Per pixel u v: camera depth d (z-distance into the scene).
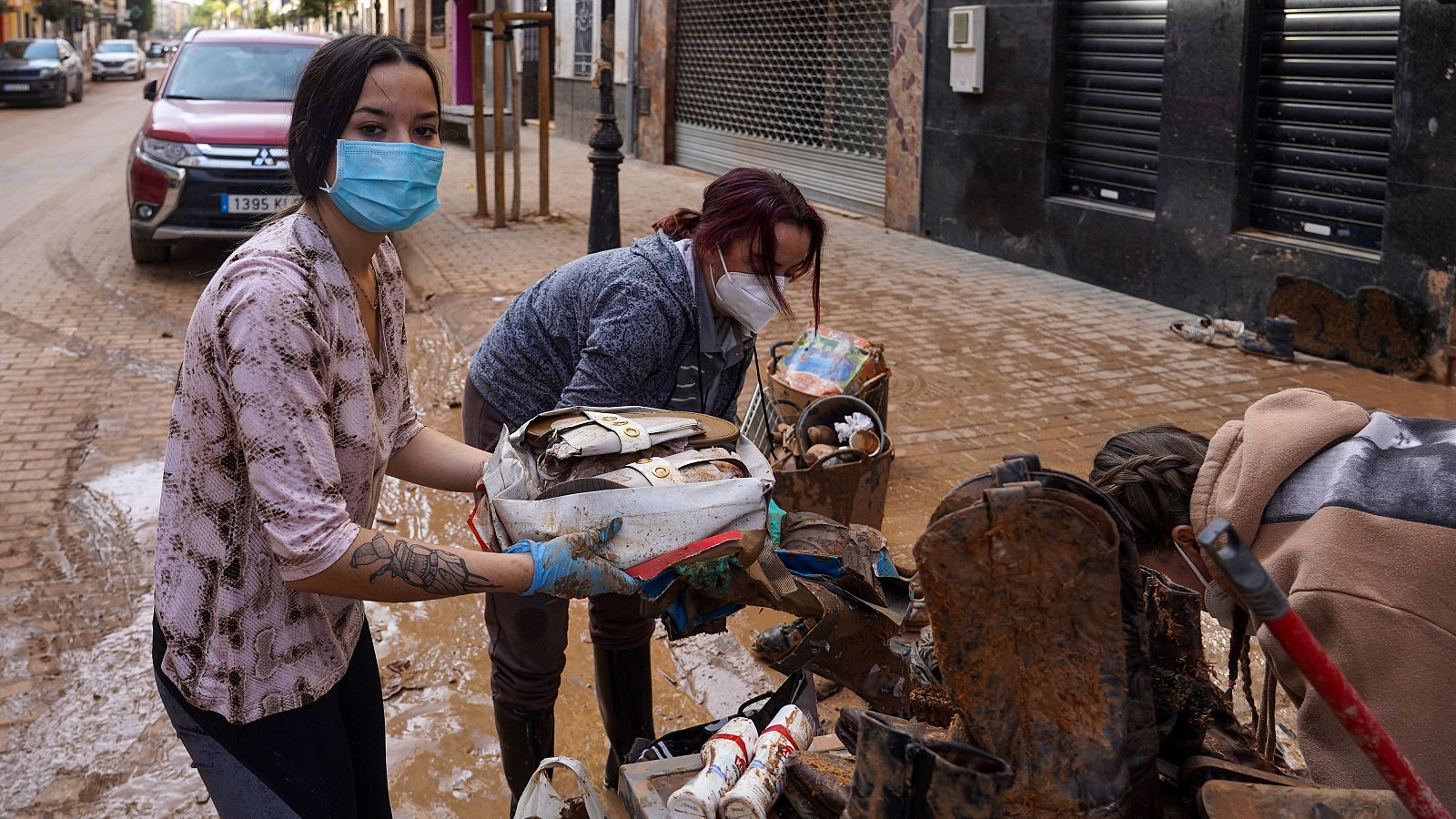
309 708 1.95
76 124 25.58
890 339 7.71
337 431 1.84
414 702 3.61
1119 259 9.10
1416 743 1.51
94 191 14.77
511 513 1.91
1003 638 1.39
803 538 2.30
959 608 1.37
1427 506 1.56
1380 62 7.09
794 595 2.09
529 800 2.18
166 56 75.69
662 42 16.52
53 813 3.06
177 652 1.87
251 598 1.86
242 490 1.82
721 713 3.54
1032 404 6.39
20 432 5.95
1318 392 1.81
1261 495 1.67
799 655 2.20
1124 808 1.42
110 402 6.46
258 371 1.68
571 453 2.02
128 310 8.53
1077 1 9.41
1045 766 1.42
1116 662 1.39
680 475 1.99
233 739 1.92
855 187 12.81
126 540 4.71
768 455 4.24
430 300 8.73
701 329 2.57
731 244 2.51
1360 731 1.24
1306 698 1.63
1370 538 1.56
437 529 4.90
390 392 2.04
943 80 10.88
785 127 14.16
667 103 16.70
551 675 2.85
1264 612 1.20
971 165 10.68
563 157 18.25
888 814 1.34
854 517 3.94
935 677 2.21
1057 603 1.38
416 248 10.62
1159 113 8.71
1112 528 1.35
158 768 3.25
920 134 11.31
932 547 1.34
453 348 7.56
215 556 1.84
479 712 3.56
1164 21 8.59
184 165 9.18
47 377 6.91
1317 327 7.36
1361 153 7.27
